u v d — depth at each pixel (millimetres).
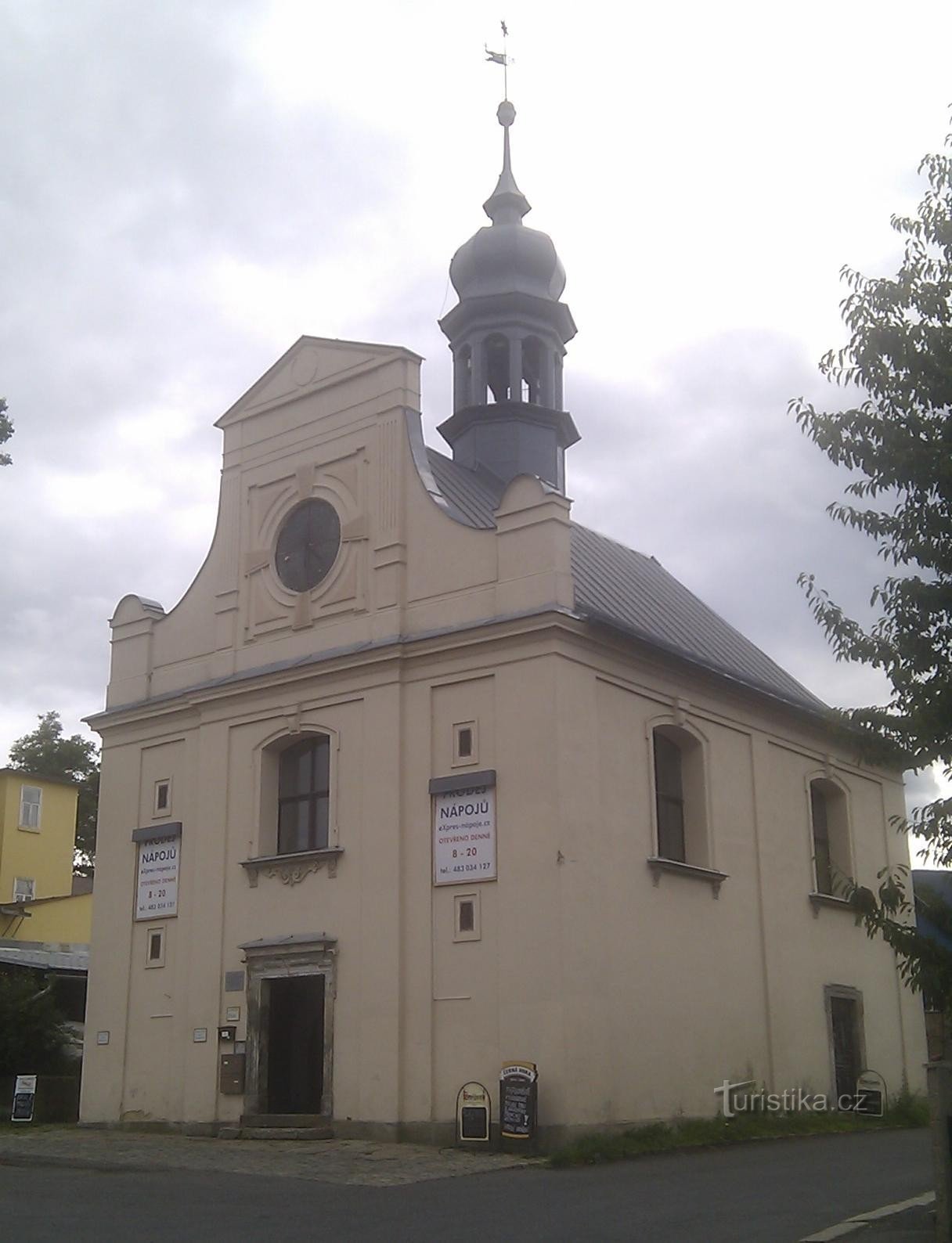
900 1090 30219
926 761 13938
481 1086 21266
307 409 27688
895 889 13766
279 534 27547
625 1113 21891
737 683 26969
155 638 29312
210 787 26844
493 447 31312
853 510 14430
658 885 24078
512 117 35344
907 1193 15352
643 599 29703
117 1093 26672
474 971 22125
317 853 24453
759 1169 18484
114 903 28047
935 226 14820
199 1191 16328
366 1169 18812
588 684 23234
